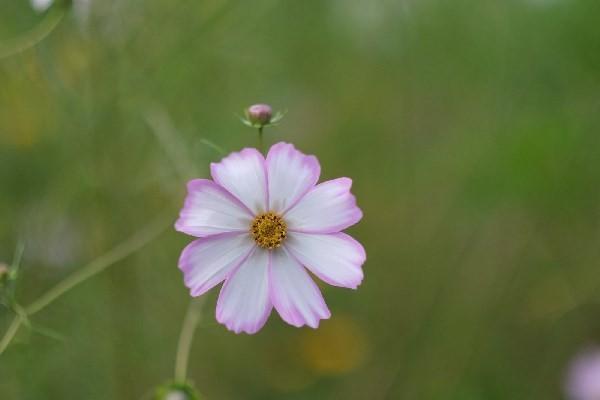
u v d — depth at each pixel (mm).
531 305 986
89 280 917
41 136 943
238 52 1004
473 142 1015
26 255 920
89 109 917
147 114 921
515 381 964
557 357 975
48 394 910
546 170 994
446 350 974
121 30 921
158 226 916
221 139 976
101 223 925
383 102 1055
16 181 942
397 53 1055
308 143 1034
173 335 952
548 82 1024
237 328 769
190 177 882
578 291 985
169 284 954
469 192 1006
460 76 1043
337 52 1065
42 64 922
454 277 996
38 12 909
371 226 1016
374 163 1034
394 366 975
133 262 930
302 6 1043
